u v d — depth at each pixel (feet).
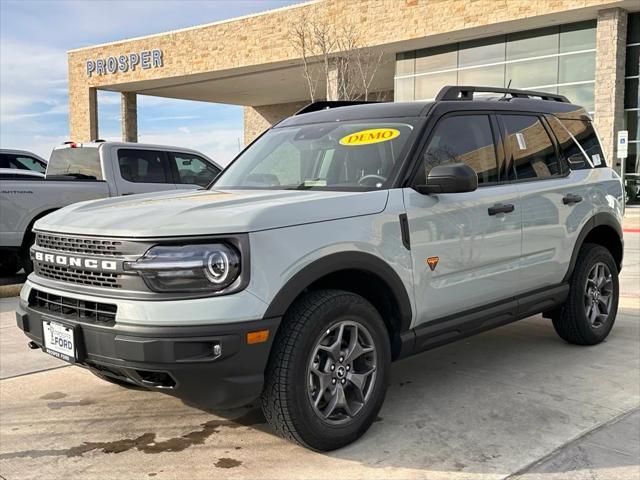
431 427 12.59
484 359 17.22
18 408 13.75
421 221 12.68
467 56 82.23
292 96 128.47
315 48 86.94
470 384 15.16
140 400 14.21
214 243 10.21
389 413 13.34
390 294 12.32
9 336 19.74
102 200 13.61
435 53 84.99
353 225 11.55
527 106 16.71
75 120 122.31
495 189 14.60
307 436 10.99
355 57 85.76
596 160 18.61
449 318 13.62
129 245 10.40
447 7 76.54
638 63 70.49
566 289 17.02
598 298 18.21
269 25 91.71
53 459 11.32
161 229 10.27
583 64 73.26
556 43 75.00
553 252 16.17
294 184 14.01
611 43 68.03
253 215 10.54
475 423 12.76
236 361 10.10
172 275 10.08
